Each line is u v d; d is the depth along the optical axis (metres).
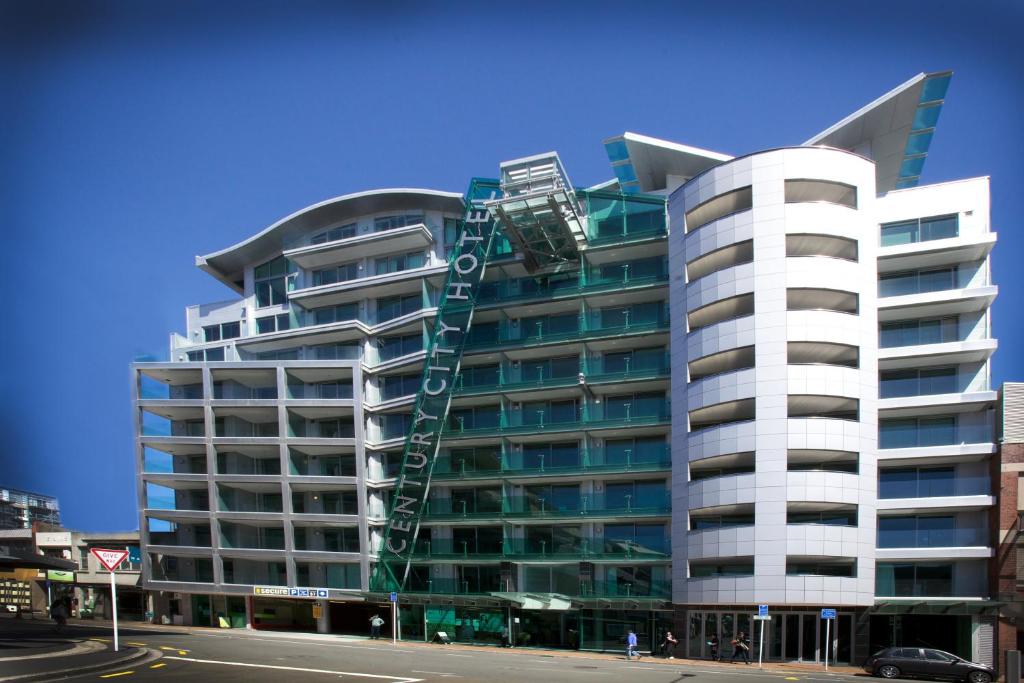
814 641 35.50
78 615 61.31
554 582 43.66
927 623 36.16
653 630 40.38
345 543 49.22
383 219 54.31
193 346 57.69
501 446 47.03
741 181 38.81
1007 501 34.62
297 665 25.30
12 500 102.31
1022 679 31.62
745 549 35.59
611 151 49.75
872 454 36.19
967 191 39.06
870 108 41.41
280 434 49.94
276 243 57.06
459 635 45.12
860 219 37.94
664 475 42.78
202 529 52.47
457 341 48.41
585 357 46.28
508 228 45.59
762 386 36.44
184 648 30.41
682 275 41.44
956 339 38.44
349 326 52.41
